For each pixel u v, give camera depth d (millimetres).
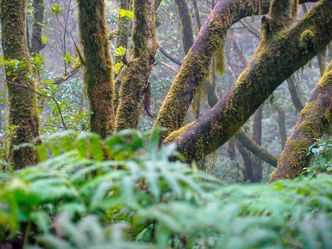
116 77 6043
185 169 1720
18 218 1592
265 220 1480
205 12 11289
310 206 2049
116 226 1426
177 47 11391
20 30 4492
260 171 12352
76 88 8633
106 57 3920
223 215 1422
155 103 10539
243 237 1357
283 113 13609
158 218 1436
